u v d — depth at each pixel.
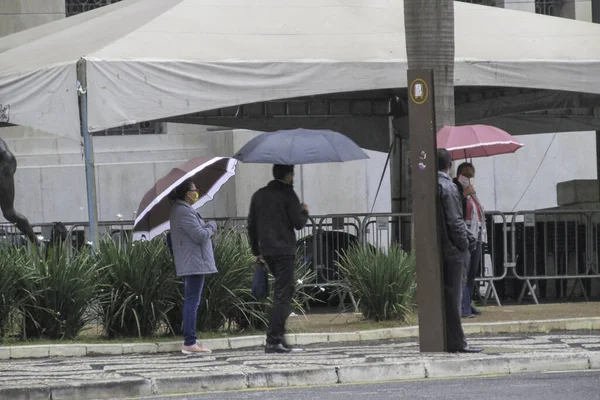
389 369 23.72
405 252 33.53
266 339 27.66
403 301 31.69
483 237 33.00
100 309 29.12
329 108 44.66
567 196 41.69
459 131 32.47
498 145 32.72
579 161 56.06
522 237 38.41
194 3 35.84
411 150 25.91
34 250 29.53
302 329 30.41
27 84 32.81
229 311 30.00
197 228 26.67
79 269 28.86
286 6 36.56
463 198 33.00
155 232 28.69
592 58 36.09
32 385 21.48
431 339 26.00
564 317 32.19
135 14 37.44
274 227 26.70
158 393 22.08
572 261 38.56
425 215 25.84
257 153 26.17
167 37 33.66
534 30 37.72
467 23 37.97
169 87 32.53
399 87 34.44
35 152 51.91
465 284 31.83
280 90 33.59
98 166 52.25
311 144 26.27
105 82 31.97
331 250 36.53
